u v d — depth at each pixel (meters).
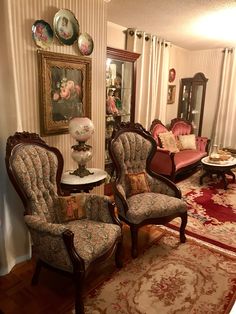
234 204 3.61
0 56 2.01
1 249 2.17
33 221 1.83
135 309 1.85
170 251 2.54
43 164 2.11
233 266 2.32
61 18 2.47
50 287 2.05
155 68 4.80
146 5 3.08
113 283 2.10
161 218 2.50
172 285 2.08
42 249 1.84
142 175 2.82
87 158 2.57
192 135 5.35
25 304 1.88
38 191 2.06
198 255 2.48
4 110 2.10
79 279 1.70
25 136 2.07
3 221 2.17
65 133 2.75
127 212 2.38
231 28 3.98
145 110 4.81
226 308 1.86
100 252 1.85
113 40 4.07
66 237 1.66
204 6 3.05
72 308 1.85
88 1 2.74
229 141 5.99
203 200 3.73
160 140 4.75
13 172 1.87
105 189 3.61
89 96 2.92
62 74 2.60
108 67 3.59
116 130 2.77
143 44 4.38
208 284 2.10
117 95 3.83
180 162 4.38
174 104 6.00
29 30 2.26
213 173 4.25
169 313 1.82
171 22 3.76
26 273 2.22
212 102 6.08
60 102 2.64
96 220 2.21
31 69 2.33
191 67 6.18
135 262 2.37
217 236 2.82
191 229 2.96
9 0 1.99
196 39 4.82
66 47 2.60
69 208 2.16
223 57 5.70
